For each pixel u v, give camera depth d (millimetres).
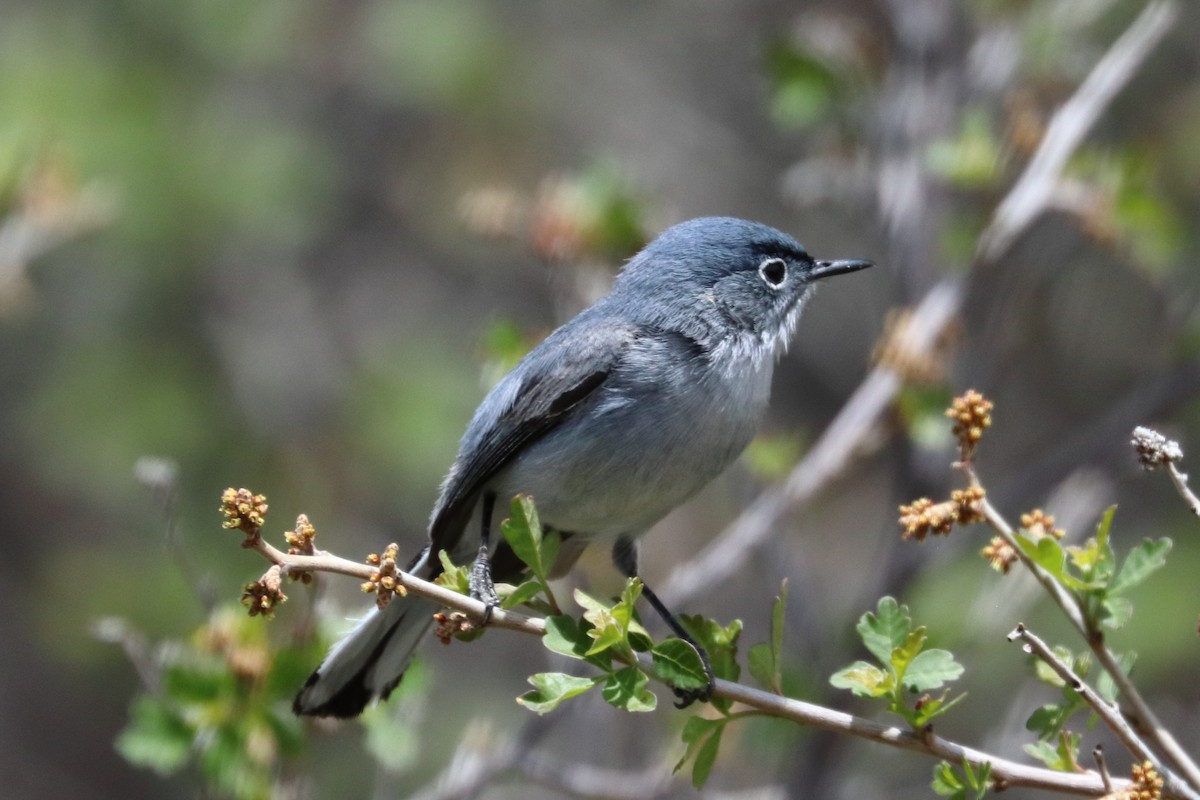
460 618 6270
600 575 10570
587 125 18766
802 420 18344
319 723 8914
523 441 8195
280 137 16484
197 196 15844
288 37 16859
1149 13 11148
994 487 15828
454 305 17797
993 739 12336
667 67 19484
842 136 12805
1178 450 5766
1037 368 16562
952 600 12742
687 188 18859
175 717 8492
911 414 10594
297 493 15750
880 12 14484
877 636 6164
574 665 10367
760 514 10727
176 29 16469
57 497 16469
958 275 10922
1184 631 14188
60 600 15867
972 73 12852
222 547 15258
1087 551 5977
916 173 12648
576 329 8383
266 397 16469
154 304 16141
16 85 15414
